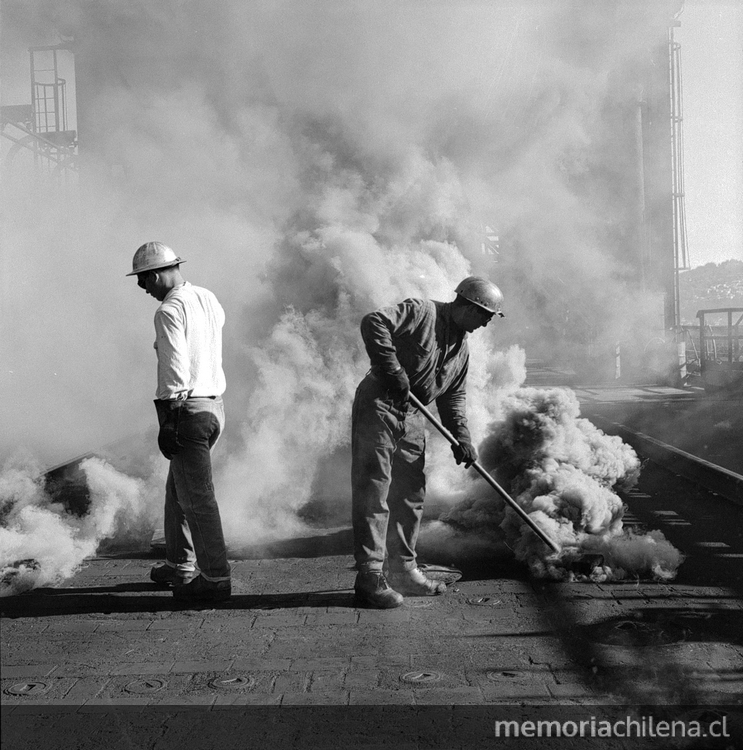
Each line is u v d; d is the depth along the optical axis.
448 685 2.83
